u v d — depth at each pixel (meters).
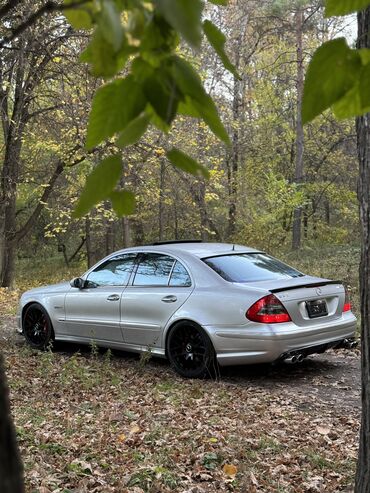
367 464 3.13
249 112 28.20
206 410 5.82
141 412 5.79
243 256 7.52
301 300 6.67
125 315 7.71
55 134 15.91
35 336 8.97
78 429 5.27
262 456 4.68
